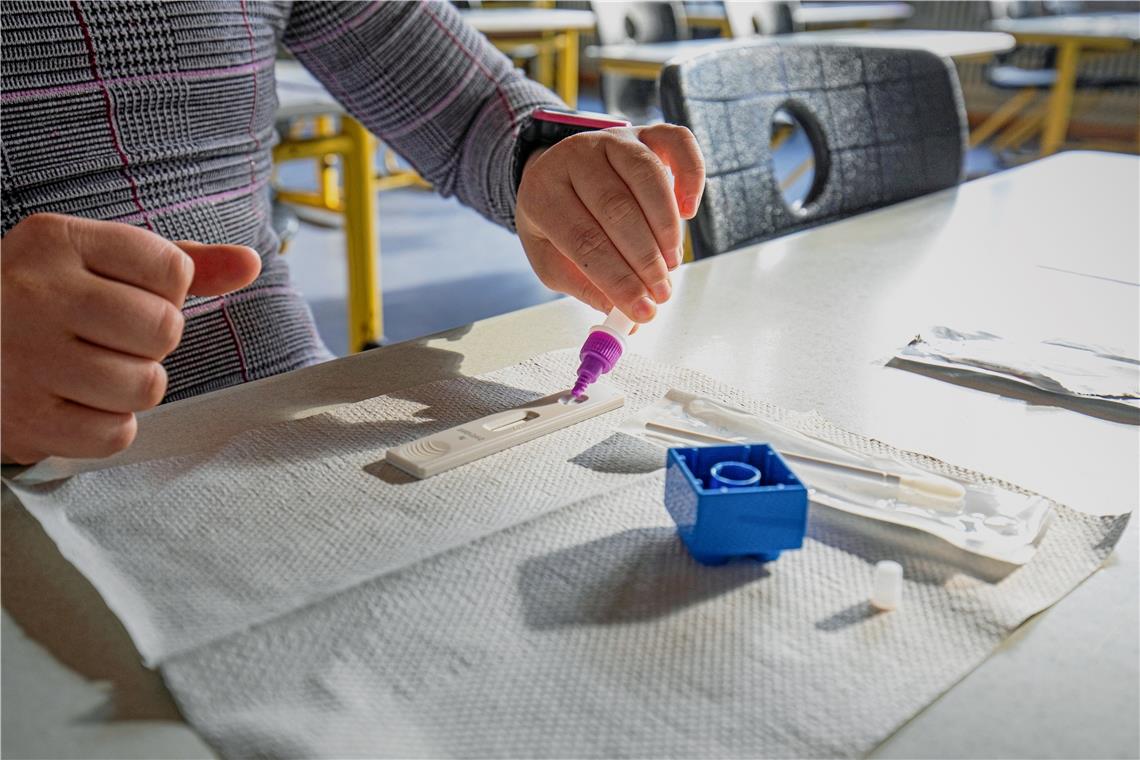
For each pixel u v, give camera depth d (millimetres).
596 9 3043
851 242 892
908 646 342
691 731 300
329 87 867
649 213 547
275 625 343
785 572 382
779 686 320
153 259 429
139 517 412
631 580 374
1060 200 1070
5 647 336
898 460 471
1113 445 511
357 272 1857
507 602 359
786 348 632
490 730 299
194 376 712
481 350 624
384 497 432
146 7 662
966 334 660
